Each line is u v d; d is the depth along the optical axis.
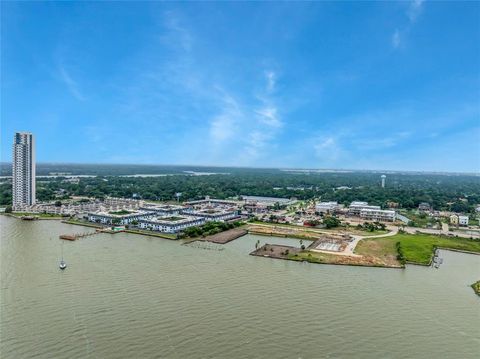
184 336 91.00
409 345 90.50
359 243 199.12
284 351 85.88
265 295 118.19
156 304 108.69
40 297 112.44
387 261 163.88
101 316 100.56
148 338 89.75
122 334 91.38
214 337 90.94
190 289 121.44
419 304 115.06
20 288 119.62
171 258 159.75
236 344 88.06
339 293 122.25
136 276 133.00
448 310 111.06
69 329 93.50
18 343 86.94
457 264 164.75
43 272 135.62
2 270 137.62
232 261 158.12
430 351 88.19
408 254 175.62
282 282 131.50
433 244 199.25
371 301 116.31
